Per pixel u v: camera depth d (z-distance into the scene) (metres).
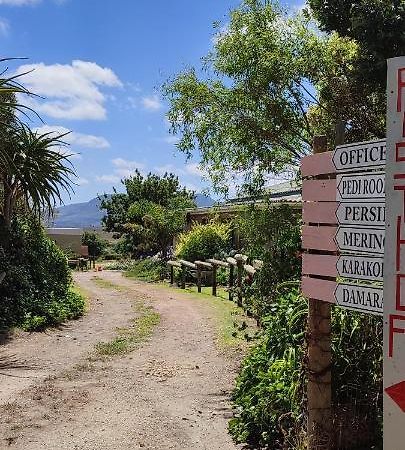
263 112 7.85
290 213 8.14
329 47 7.89
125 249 42.66
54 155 12.86
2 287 12.38
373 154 3.79
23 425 5.97
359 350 4.94
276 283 7.70
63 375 8.19
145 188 45.47
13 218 13.54
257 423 5.41
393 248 3.36
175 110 8.34
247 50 7.67
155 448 5.34
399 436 3.32
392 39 7.22
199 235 22.25
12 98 11.20
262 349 6.38
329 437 4.53
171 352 9.80
